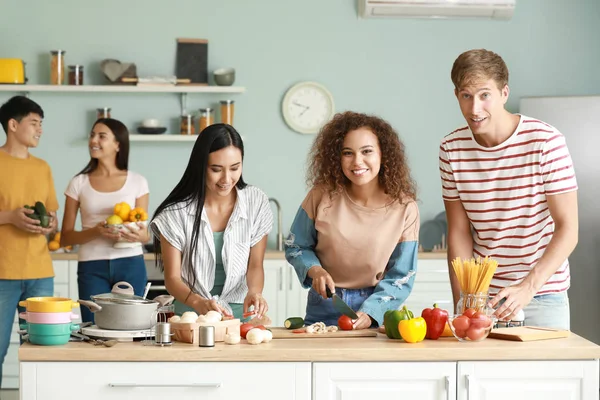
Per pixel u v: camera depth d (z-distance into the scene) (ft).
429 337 8.15
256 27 18.90
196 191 9.11
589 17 19.17
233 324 8.00
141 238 13.88
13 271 13.83
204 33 18.84
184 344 7.75
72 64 18.63
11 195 13.87
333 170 9.22
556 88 19.20
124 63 18.34
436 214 19.16
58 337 7.61
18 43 18.56
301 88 18.90
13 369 16.85
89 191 14.06
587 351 7.59
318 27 18.98
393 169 9.10
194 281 9.28
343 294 9.38
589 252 17.66
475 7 18.47
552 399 7.60
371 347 7.63
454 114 19.15
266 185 19.04
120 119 18.74
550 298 9.15
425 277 17.39
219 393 7.50
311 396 7.56
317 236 9.52
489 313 8.12
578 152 17.63
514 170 8.88
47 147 18.62
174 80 18.34
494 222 9.14
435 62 19.11
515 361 7.60
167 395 7.49
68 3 18.62
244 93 18.93
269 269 17.35
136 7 18.71
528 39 19.16
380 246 9.16
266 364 7.53
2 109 14.01
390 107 19.11
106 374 7.47
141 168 18.84
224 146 8.90
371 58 19.06
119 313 7.98
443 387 7.60
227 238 9.29
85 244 13.94
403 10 18.58
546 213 8.99
